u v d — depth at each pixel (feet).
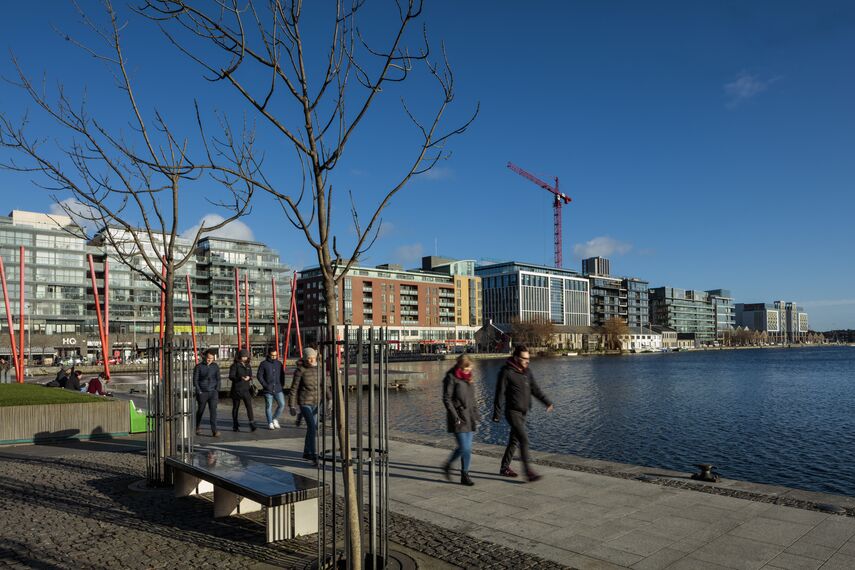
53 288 298.76
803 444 75.00
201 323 355.97
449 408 27.66
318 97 16.71
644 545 18.92
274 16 16.40
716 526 20.70
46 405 43.01
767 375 228.43
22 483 28.71
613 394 146.72
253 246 387.34
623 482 27.63
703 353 629.92
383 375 16.30
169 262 27.94
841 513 21.99
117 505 24.41
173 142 27.78
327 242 16.43
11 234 288.71
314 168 16.51
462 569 17.03
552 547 18.88
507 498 25.09
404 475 29.81
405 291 447.01
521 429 28.45
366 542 19.10
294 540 19.81
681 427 89.45
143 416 47.39
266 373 49.37
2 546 19.29
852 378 207.31
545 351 457.68
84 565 17.60
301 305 428.15
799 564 17.04
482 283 546.67
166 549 18.98
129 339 314.35
